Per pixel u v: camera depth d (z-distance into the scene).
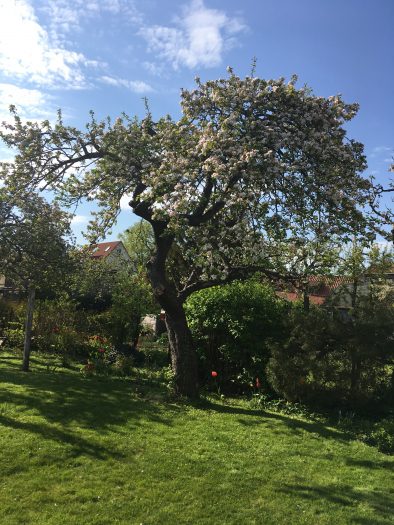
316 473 5.55
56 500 4.38
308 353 8.45
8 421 6.59
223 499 4.66
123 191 8.72
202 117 8.37
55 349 13.50
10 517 4.02
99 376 10.52
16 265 11.47
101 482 4.84
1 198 9.09
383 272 10.12
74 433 6.27
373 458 6.17
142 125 9.27
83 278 13.56
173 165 7.25
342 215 7.47
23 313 14.22
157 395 8.84
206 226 7.77
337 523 4.29
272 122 7.64
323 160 7.40
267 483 5.13
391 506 4.72
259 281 10.96
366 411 8.25
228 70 8.48
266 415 8.12
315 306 9.38
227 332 10.48
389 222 8.08
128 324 14.17
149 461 5.50
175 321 9.08
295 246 8.43
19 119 8.56
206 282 9.09
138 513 4.25
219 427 7.14
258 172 6.79
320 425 7.66
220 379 10.49
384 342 7.94
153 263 9.02
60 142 8.54
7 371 10.48
